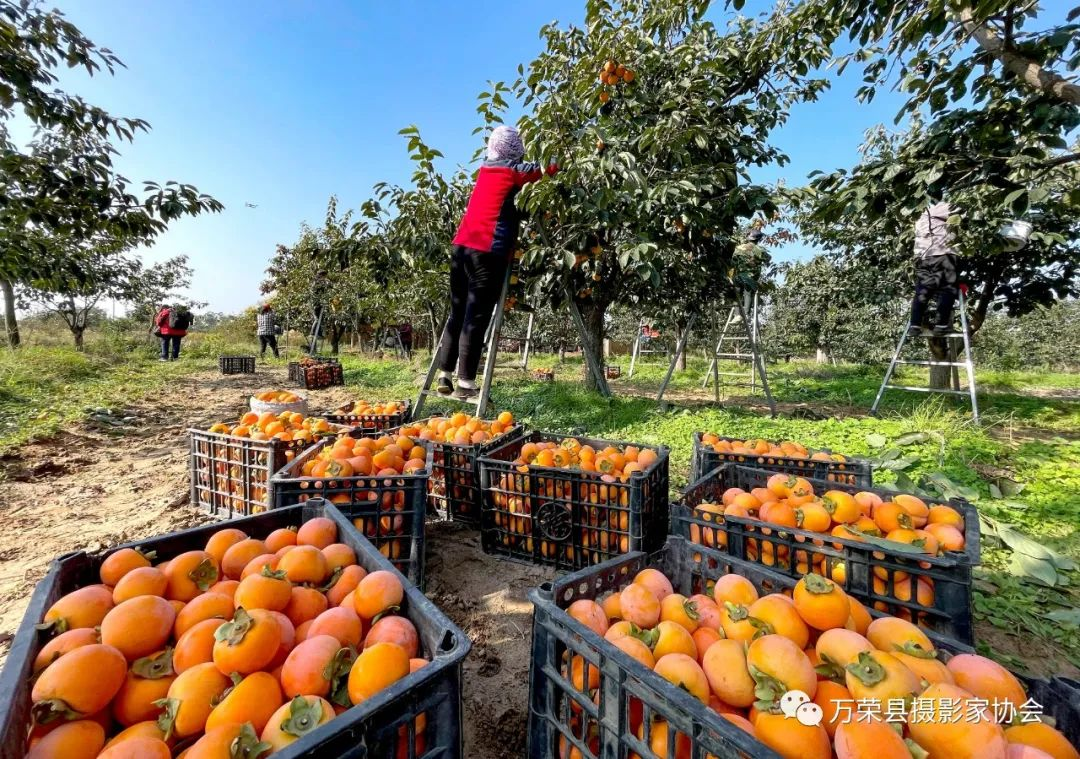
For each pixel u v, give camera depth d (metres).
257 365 15.64
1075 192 2.96
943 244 5.87
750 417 5.88
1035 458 4.25
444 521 3.08
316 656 0.99
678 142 4.51
